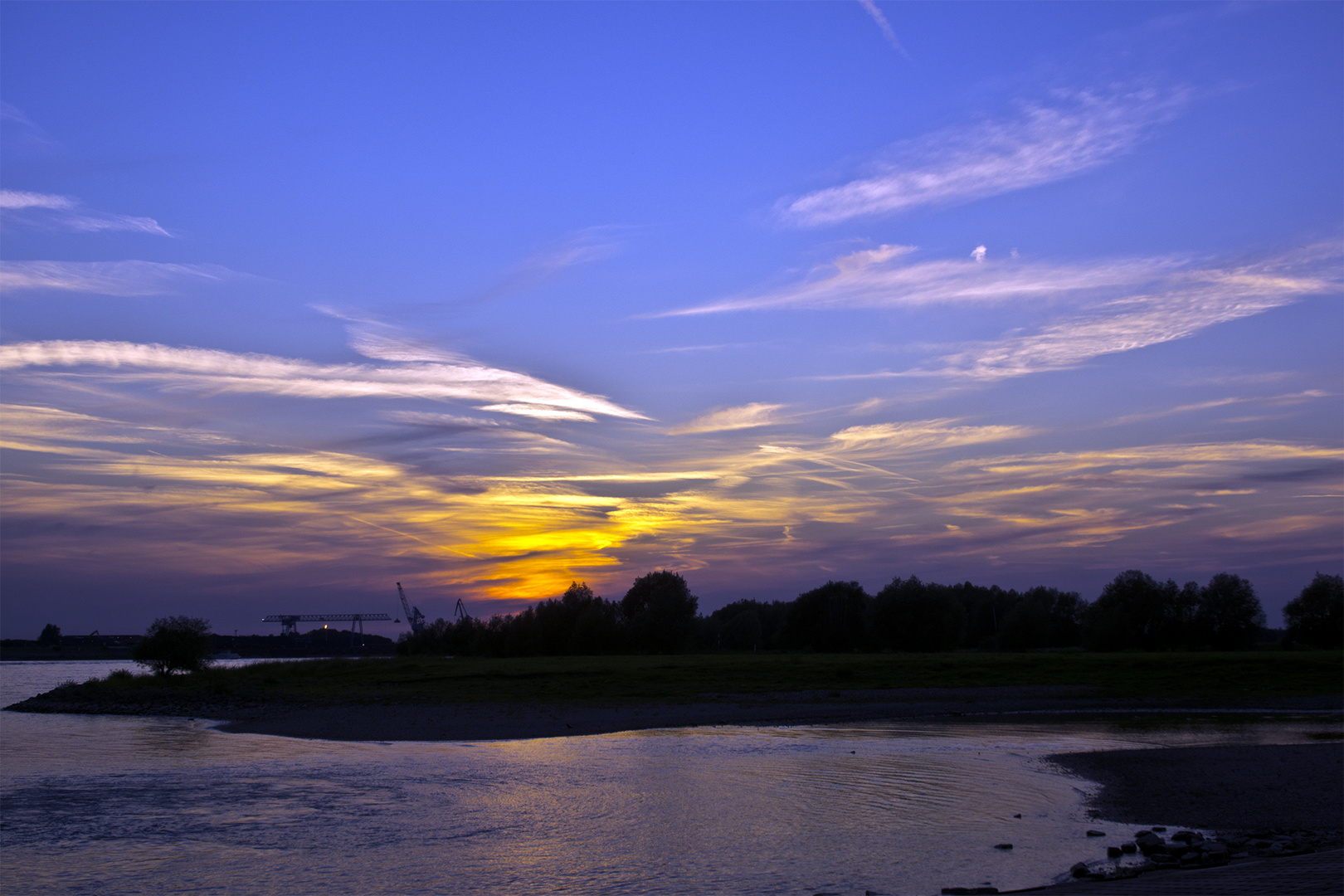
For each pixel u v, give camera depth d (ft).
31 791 86.99
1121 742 130.72
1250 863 50.83
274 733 142.41
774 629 626.64
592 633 459.73
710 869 56.75
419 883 54.19
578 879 54.70
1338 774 96.17
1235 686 228.22
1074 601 553.64
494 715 168.66
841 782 91.30
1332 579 408.67
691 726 153.89
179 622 271.69
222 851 62.54
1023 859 58.65
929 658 303.89
